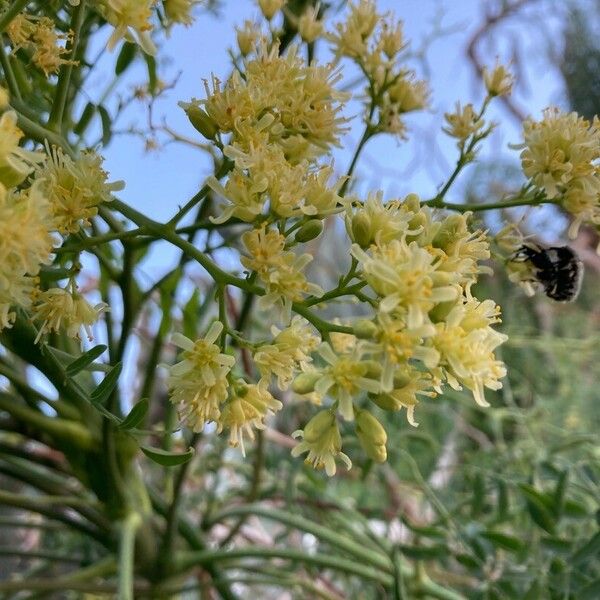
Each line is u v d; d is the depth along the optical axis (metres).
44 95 0.18
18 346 0.17
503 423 0.34
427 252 0.13
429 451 0.30
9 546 0.29
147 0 0.14
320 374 0.13
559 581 0.20
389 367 0.12
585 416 0.37
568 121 0.17
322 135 0.15
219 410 0.14
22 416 0.20
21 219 0.11
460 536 0.22
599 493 0.22
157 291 0.23
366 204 0.13
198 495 0.30
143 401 0.13
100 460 0.20
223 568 0.25
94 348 0.13
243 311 0.21
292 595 0.31
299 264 0.13
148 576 0.21
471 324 0.13
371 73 0.19
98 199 0.13
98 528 0.22
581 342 0.38
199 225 0.15
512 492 0.26
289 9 0.21
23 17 0.15
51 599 0.27
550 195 0.16
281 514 0.23
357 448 0.26
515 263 0.18
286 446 0.28
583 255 0.43
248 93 0.14
